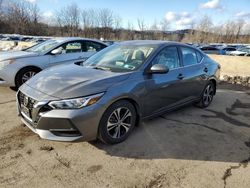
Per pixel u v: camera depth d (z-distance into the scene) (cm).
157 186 271
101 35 5972
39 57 620
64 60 655
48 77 354
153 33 5919
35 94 318
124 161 315
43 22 6300
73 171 291
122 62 402
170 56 435
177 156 332
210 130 421
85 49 707
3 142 348
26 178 275
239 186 277
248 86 796
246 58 1855
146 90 375
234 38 6588
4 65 582
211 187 273
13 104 509
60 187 263
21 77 601
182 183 278
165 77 409
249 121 471
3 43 2306
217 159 330
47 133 304
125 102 349
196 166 312
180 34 6531
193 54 502
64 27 6000
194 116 485
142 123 434
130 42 466
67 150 334
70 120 297
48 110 301
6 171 285
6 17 6112
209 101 558
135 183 274
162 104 416
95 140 361
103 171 293
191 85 477
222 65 1585
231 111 527
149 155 331
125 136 363
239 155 343
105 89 323
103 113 321
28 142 351
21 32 6050
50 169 293
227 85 805
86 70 379
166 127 423
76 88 312
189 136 393
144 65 381
